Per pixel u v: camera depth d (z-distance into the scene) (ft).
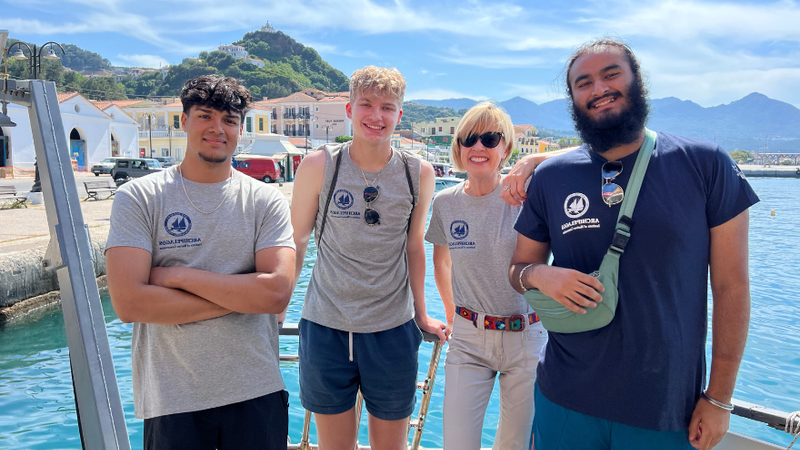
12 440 13.80
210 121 6.32
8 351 21.45
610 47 5.62
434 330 8.74
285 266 6.55
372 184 7.99
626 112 5.47
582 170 5.85
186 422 6.10
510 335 8.36
